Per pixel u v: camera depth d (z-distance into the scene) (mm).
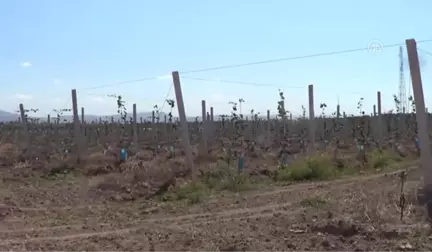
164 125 30922
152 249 7637
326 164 17828
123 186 14266
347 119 37562
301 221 9094
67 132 35781
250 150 24156
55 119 33844
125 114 31812
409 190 11625
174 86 15109
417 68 11000
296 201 11891
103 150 23672
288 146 26438
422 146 11008
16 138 28781
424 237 7688
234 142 26781
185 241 7953
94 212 11594
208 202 12406
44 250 7906
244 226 9016
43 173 17141
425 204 10055
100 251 7730
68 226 9930
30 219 10711
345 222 8320
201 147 22172
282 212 10422
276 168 18453
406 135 32938
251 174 17000
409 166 18891
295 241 7727
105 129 34688
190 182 14305
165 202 12797
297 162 17688
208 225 9367
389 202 10695
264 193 13781
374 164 19641
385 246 7305
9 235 9117
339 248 7312
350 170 18328
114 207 12273
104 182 14664
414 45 11000
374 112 29859
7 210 11375
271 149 27000
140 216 10977
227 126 38250
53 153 22500
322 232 8195
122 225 9945
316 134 34625
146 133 34938
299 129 36688
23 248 8031
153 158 18453
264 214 10414
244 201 12352
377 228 8188
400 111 36906
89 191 14055
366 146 25500
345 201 11086
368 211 9359
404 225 8523
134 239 8352
